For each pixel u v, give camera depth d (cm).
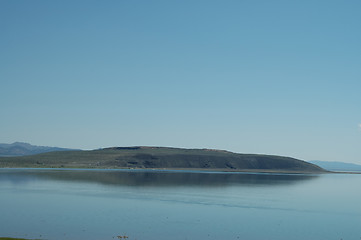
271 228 5516
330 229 5591
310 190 12244
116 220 5616
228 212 6794
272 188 12381
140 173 18638
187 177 16425
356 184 16175
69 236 4506
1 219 5447
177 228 5222
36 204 7012
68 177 13900
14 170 17975
